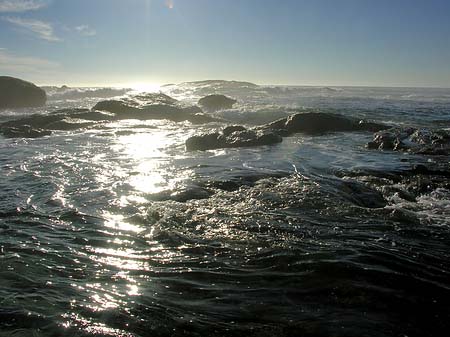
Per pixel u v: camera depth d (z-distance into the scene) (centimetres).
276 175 941
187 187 834
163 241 565
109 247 547
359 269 471
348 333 355
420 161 1116
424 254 518
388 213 678
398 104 3312
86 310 392
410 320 377
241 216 662
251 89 5522
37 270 476
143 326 368
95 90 4881
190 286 441
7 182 906
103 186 865
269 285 441
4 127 1948
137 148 1397
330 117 1850
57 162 1145
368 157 1188
